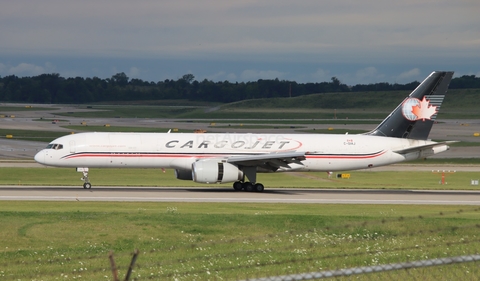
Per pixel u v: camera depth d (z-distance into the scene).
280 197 191.25
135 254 56.97
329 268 88.44
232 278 82.69
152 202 168.00
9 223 119.69
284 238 113.12
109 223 122.12
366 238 115.19
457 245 105.12
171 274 85.25
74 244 108.62
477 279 79.69
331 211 152.88
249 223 126.00
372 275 80.94
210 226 122.75
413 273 81.56
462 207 173.12
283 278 55.84
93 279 85.44
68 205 155.75
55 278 85.62
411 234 110.62
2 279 84.44
